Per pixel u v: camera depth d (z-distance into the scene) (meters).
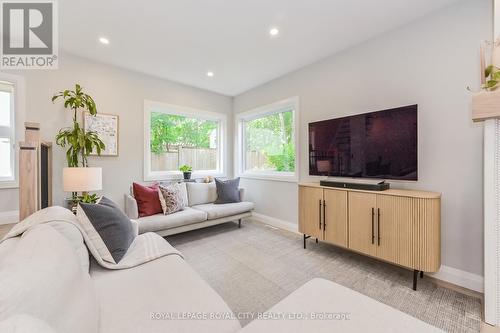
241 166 4.55
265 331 0.77
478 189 1.85
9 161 2.84
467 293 1.82
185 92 3.94
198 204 3.62
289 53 2.84
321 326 0.78
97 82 3.05
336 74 2.85
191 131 4.24
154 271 1.32
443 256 2.02
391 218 1.99
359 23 2.23
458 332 1.42
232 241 2.98
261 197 4.00
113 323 0.88
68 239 1.21
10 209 2.79
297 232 3.36
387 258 2.01
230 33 2.40
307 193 2.71
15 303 0.59
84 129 2.95
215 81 3.80
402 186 2.24
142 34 2.42
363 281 2.01
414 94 2.19
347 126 2.64
